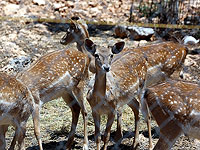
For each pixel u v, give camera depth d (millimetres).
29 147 9820
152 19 18000
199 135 8148
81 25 12500
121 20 18188
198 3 19594
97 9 19000
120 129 9953
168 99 8211
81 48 12523
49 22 17688
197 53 15562
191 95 8133
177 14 17828
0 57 14117
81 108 10078
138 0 19766
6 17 17453
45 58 10023
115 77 9406
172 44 11266
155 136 10445
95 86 8883
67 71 10000
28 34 16344
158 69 10711
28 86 9320
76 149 9945
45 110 11633
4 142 9023
